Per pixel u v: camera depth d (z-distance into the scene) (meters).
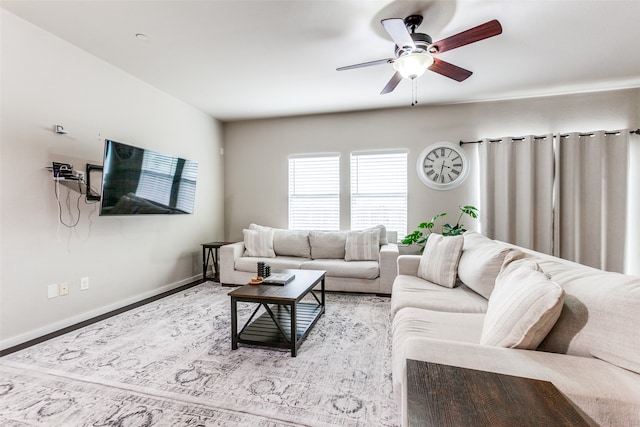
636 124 3.74
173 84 3.64
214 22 2.42
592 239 3.76
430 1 2.16
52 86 2.64
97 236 3.05
